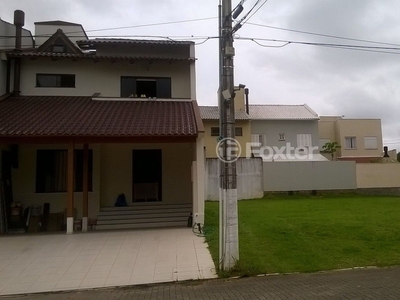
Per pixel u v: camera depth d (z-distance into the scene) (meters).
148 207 12.41
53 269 6.90
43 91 13.15
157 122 10.76
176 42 13.52
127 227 11.27
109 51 13.82
